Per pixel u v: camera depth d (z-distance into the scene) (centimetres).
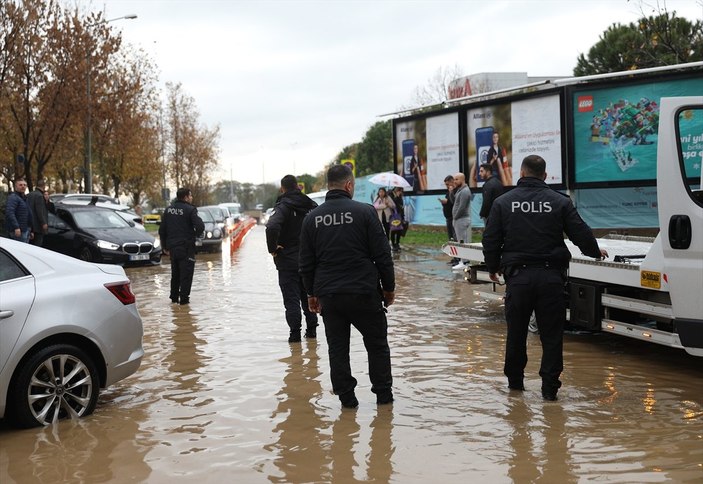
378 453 504
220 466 485
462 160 2306
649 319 737
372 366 623
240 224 3659
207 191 6234
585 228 615
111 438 545
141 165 4594
